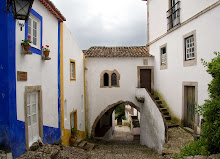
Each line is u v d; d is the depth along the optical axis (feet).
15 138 15.23
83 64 37.63
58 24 25.45
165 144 23.59
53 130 23.16
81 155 22.66
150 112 31.48
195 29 25.13
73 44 31.32
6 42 14.49
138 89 36.78
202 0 23.56
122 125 76.18
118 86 39.22
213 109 14.38
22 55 16.52
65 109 27.61
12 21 15.07
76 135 30.81
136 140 48.26
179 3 29.07
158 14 37.17
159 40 36.83
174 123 29.96
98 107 38.91
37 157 16.21
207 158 13.70
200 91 24.09
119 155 26.55
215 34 21.40
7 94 14.55
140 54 39.88
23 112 16.55
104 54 39.40
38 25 20.06
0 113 14.58
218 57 15.89
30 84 17.95
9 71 14.62
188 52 27.61
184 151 16.67
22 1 12.70
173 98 31.53
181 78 28.84
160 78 36.65
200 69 24.07
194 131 24.93
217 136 13.61
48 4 21.08
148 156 25.59
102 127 53.06
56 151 19.02
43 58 20.36
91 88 38.88
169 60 32.73
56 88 24.35
